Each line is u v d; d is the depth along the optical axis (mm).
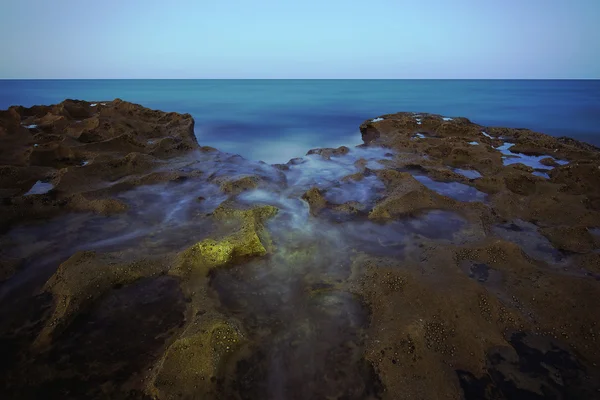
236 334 4941
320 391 4473
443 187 10891
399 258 7004
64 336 5152
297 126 27703
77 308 5488
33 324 5371
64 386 4445
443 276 6152
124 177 11180
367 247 7453
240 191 10211
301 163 13797
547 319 5473
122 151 13227
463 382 4594
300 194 10203
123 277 6195
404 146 14891
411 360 4723
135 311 5641
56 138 13719
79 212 8961
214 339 4789
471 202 9320
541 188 10375
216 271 6539
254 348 4980
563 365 4836
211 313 5324
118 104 19719
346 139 23312
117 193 10070
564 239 7680
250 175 11062
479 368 4762
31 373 4602
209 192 10406
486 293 5645
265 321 5469
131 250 7027
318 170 12867
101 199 9195
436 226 8336
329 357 4898
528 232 8172
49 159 12016
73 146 12695
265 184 10672
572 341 5168
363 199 9961
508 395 4438
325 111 36469
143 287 6145
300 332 5281
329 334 5262
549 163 13086
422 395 4387
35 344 5000
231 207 8594
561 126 27094
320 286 6195
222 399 4367
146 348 4977
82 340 5094
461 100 47656
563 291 5785
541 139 16453
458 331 5145
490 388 4516
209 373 4512
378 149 15203
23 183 10109
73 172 10320
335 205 9461
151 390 4352
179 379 4449
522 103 43188
